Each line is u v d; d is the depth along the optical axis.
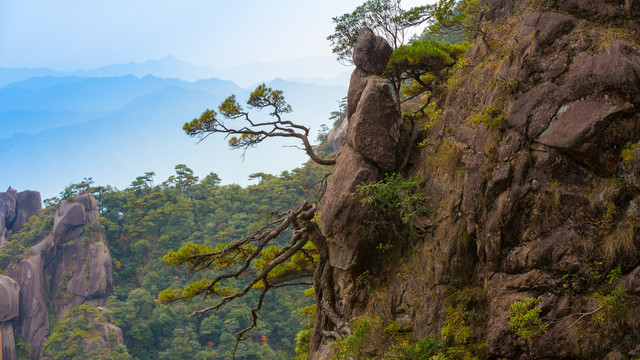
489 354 8.09
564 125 7.70
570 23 8.25
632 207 6.95
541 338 7.35
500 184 8.48
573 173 7.71
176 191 138.12
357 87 13.27
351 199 11.72
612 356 6.65
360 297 12.15
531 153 8.23
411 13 13.89
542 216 7.93
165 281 112.00
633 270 6.82
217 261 14.84
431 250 10.52
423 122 12.53
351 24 14.61
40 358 93.75
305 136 14.69
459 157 10.48
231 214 123.31
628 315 6.63
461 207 10.08
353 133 12.20
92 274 112.62
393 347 9.69
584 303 7.16
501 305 8.12
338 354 10.91
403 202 10.88
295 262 17.78
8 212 136.12
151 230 125.94
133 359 96.38
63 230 117.94
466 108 10.77
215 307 14.70
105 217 134.12
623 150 7.08
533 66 8.41
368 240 12.01
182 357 93.31
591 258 7.25
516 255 8.12
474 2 12.52
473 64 11.12
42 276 112.25
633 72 7.10
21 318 105.06
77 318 96.81
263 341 89.81
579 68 7.77
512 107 8.59
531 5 9.23
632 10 7.75
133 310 103.94
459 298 9.62
